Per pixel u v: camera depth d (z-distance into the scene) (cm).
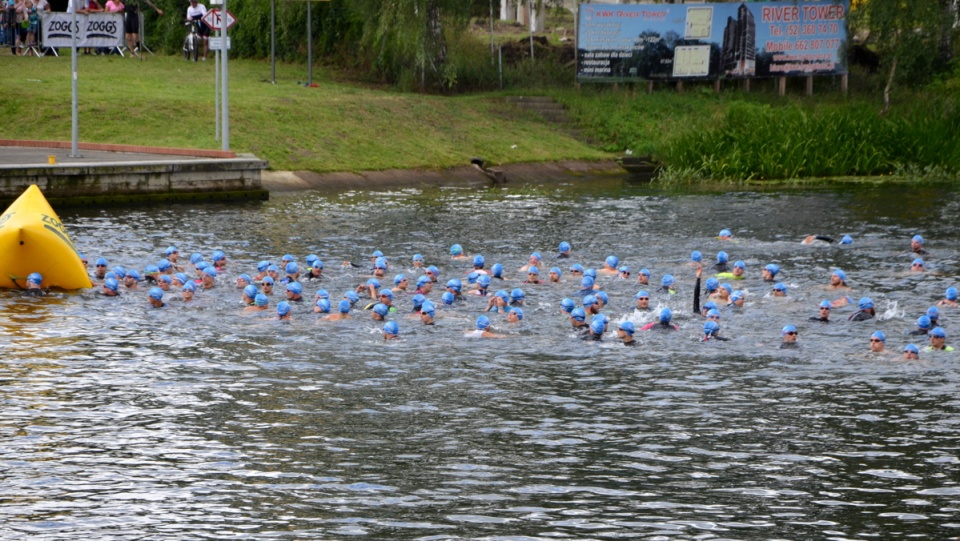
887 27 6069
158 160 4481
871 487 1585
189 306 2712
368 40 6644
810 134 5584
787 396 2016
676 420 1881
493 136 5775
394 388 2059
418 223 4012
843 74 6631
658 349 2359
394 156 5341
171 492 1557
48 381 2056
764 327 2544
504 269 3212
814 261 3322
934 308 2520
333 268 3183
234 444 1748
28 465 1644
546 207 4462
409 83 6469
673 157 5591
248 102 5475
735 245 3594
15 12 6216
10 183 4031
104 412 1891
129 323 2538
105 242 3484
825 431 1823
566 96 6391
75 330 2455
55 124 5053
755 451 1731
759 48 6550
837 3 6544
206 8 6900
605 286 2984
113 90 5503
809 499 1545
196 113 5288
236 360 2241
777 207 4472
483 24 7881
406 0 5922
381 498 1543
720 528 1450
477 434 1808
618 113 6206
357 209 4341
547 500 1539
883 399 1992
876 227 3947
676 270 3198
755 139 5550
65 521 1456
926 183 5228
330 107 5628
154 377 2103
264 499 1536
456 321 2602
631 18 6462
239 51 7069
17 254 2820
